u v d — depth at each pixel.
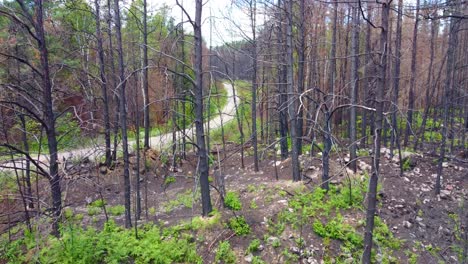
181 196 11.35
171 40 11.26
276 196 9.35
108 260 6.92
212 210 8.49
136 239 7.59
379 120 5.40
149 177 13.42
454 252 8.07
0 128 9.47
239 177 12.80
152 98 13.95
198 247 7.46
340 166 11.55
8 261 7.25
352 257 7.34
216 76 10.48
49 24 11.11
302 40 11.88
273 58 13.98
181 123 18.00
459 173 12.37
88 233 7.59
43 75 7.38
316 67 17.03
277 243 7.45
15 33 8.67
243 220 7.99
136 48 13.88
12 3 9.55
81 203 10.77
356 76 11.59
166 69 7.34
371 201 5.61
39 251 6.96
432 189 11.13
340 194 9.33
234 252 7.31
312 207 8.57
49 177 7.42
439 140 17.05
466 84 18.48
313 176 10.84
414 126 19.25
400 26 13.67
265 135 18.86
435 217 9.52
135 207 9.48
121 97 8.05
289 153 14.78
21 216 9.26
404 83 19.14
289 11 9.92
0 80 8.66
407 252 7.89
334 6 12.91
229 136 20.67
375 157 5.45
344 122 19.56
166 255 7.14
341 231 7.83
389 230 8.55
